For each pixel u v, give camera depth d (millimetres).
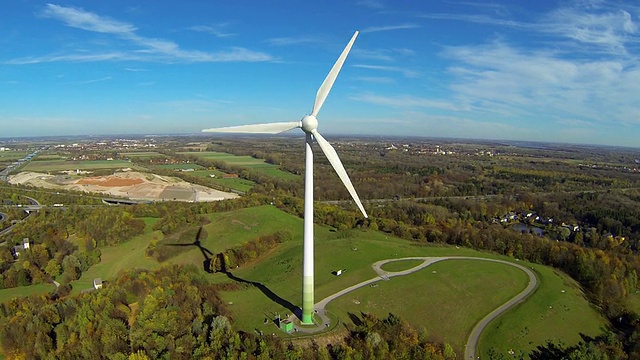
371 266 88062
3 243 126188
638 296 85688
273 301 71125
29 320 71000
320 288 76375
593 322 72312
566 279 89500
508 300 76000
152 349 58062
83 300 74312
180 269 86312
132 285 76625
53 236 126938
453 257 97312
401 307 70812
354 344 57750
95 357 60531
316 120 54406
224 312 66062
